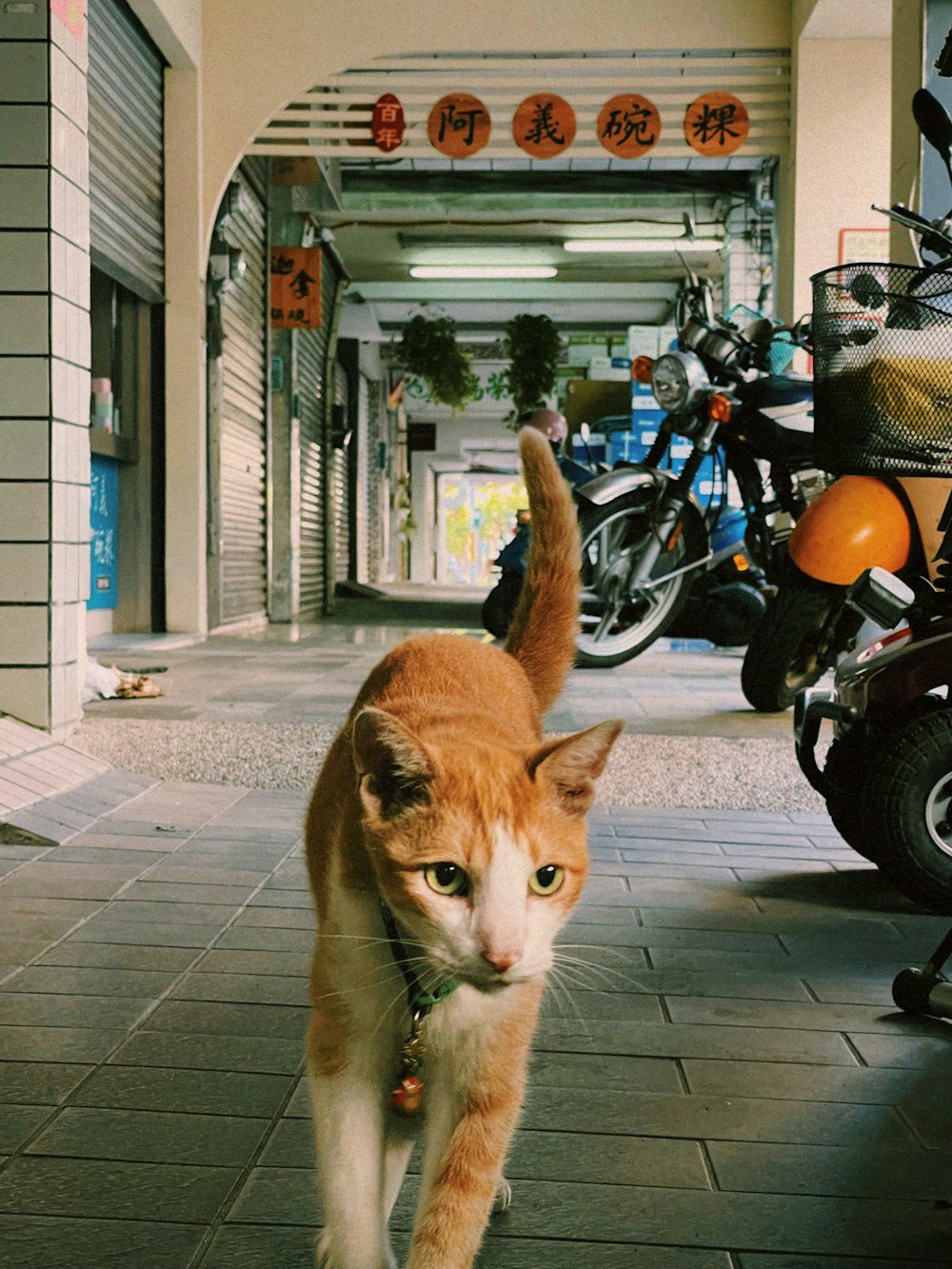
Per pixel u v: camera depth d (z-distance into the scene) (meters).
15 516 4.79
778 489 6.69
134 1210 1.84
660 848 4.09
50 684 4.85
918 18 6.55
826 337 3.24
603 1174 1.99
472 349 24.92
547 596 2.54
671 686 7.07
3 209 4.73
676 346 6.92
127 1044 2.44
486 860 1.64
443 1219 1.64
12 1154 2.00
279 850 3.88
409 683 2.17
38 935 3.06
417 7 10.29
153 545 10.22
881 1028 2.61
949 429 3.13
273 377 13.17
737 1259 1.76
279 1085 2.27
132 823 4.17
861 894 3.62
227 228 10.45
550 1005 2.72
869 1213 1.88
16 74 4.71
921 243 3.51
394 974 1.76
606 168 13.23
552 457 2.58
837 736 3.73
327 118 10.29
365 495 24.42
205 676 7.44
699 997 2.79
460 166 13.41
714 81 10.50
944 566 3.62
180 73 9.88
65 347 4.93
